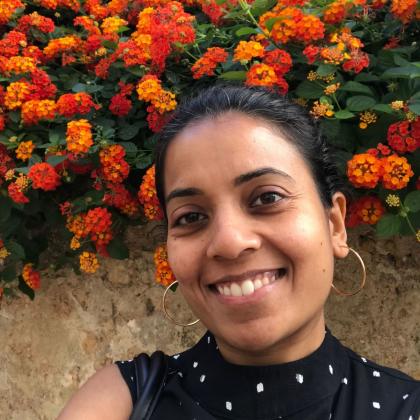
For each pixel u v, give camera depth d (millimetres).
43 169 693
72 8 915
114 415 427
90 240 752
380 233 644
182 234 394
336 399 402
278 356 406
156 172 435
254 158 373
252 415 401
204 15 890
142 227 776
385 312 735
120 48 750
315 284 379
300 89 686
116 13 892
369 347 739
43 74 764
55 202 766
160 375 444
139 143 760
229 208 372
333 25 716
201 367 436
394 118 650
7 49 790
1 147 757
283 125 395
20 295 837
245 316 376
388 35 739
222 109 393
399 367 736
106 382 446
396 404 394
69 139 679
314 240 377
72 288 815
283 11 688
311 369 405
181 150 386
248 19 792
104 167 700
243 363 413
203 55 753
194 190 378
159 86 697
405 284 731
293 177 382
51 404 831
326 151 428
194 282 394
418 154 646
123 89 738
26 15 872
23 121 744
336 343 435
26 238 798
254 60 731
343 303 742
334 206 436
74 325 817
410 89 654
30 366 838
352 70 678
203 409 414
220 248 365
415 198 629
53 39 864
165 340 788
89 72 825
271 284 376
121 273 795
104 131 729
